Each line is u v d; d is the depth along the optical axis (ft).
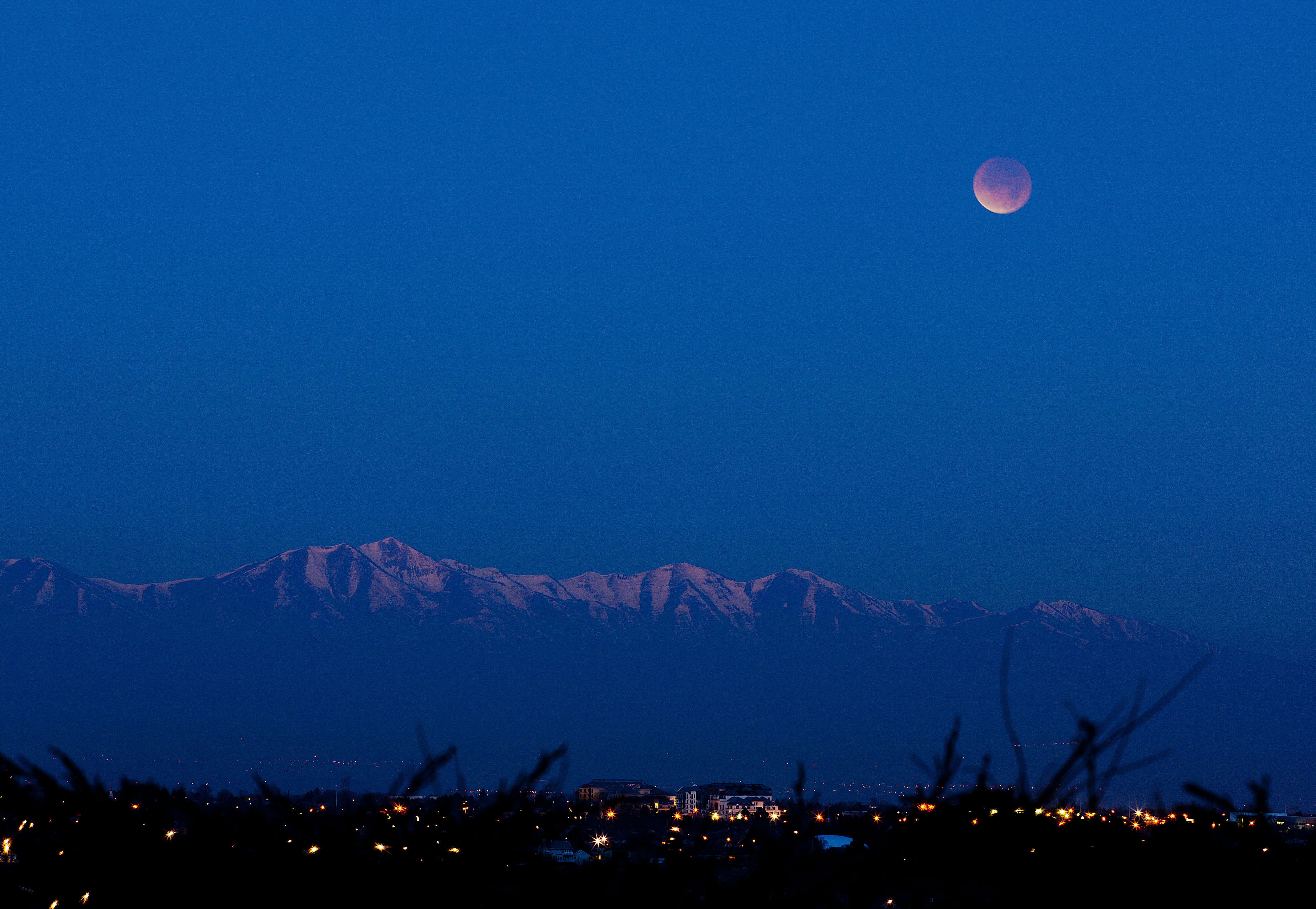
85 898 24.47
